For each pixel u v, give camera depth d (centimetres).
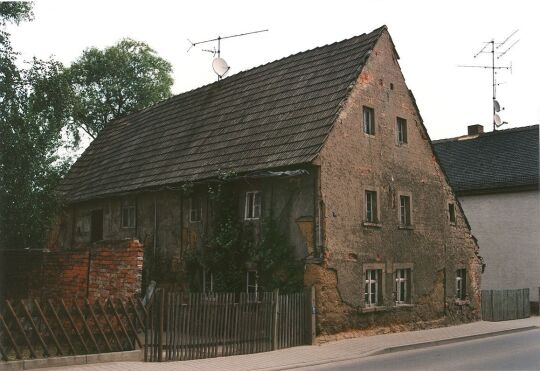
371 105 2136
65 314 1284
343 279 1914
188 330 1441
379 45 2214
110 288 1568
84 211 2869
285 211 1955
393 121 2244
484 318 2658
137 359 1345
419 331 2180
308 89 2211
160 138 2772
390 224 2155
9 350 1188
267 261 1948
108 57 4347
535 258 3170
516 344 1866
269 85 2444
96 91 4375
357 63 2138
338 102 2012
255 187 2058
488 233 3372
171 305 1412
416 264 2264
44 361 1203
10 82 1883
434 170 2442
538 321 2669
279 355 1549
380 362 1481
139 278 1507
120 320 1359
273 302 1661
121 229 2611
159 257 2372
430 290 2325
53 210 2080
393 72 2275
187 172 2278
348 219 1966
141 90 4416
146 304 1470
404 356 1603
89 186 2864
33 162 1930
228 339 1533
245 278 2050
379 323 2055
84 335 1302
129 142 3017
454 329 2266
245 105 2445
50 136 1980
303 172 1881
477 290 2622
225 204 2106
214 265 2086
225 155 2202
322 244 1855
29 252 1805
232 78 2767
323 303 1836
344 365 1430
